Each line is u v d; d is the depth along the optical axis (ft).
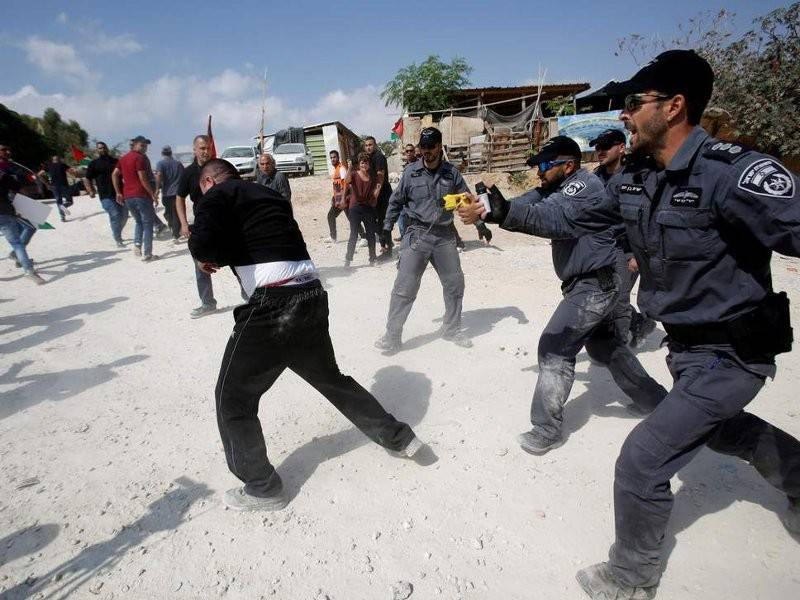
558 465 9.48
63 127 162.81
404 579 7.24
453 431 10.69
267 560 7.66
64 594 7.16
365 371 13.55
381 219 25.70
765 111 31.35
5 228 23.17
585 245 9.41
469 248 27.37
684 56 5.56
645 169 6.26
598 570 6.98
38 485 9.51
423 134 13.17
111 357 15.46
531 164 10.26
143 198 26.63
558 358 9.67
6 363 15.24
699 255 5.79
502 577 7.23
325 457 10.03
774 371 6.02
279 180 21.56
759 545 7.49
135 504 8.94
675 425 6.10
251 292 8.28
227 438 8.36
